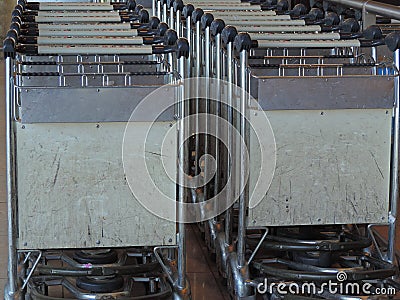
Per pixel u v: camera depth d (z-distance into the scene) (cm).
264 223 309
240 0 491
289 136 300
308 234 353
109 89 281
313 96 296
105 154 287
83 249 322
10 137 284
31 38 310
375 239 349
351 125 302
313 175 304
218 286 353
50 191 288
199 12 408
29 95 278
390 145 305
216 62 366
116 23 378
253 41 305
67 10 459
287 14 419
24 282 298
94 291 313
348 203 308
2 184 507
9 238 292
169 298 308
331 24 382
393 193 312
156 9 548
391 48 300
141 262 357
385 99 300
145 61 348
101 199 291
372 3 359
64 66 378
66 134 284
